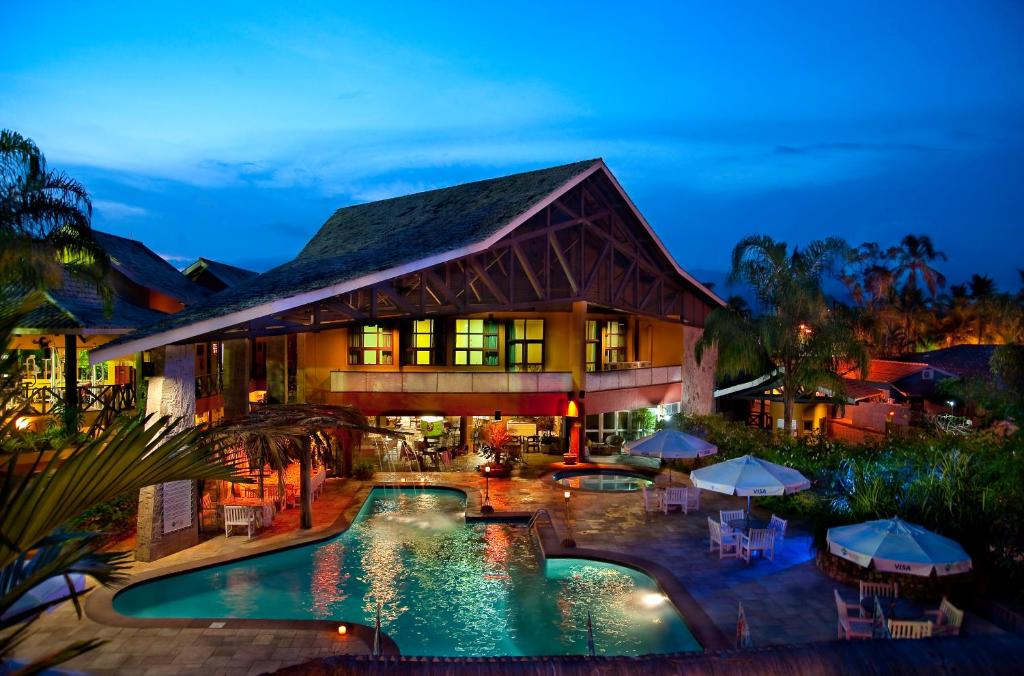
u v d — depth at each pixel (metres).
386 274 18.47
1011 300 26.06
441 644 11.72
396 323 28.81
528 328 29.59
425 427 29.64
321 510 19.73
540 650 11.49
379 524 19.08
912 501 14.44
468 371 28.34
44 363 21.86
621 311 29.58
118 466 3.63
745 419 39.84
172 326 15.08
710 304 35.94
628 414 32.16
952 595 12.73
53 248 14.44
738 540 15.49
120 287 25.67
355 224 31.53
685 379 33.97
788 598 13.20
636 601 13.58
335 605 13.35
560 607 13.27
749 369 28.94
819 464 21.44
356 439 24.69
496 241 21.70
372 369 29.06
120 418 3.99
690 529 17.92
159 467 3.86
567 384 27.44
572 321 27.34
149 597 13.67
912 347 68.00
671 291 32.84
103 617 11.95
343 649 10.93
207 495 19.72
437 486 23.22
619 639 11.84
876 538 11.75
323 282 17.88
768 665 2.85
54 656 3.26
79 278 17.67
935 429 25.89
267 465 20.28
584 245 26.48
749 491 16.05
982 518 13.20
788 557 15.58
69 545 4.43
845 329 26.61
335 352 29.28
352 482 23.47
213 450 4.23
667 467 26.25
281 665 10.43
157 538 15.17
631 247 29.75
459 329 29.19
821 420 35.31
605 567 15.50
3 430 4.41
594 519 18.89
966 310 64.69
